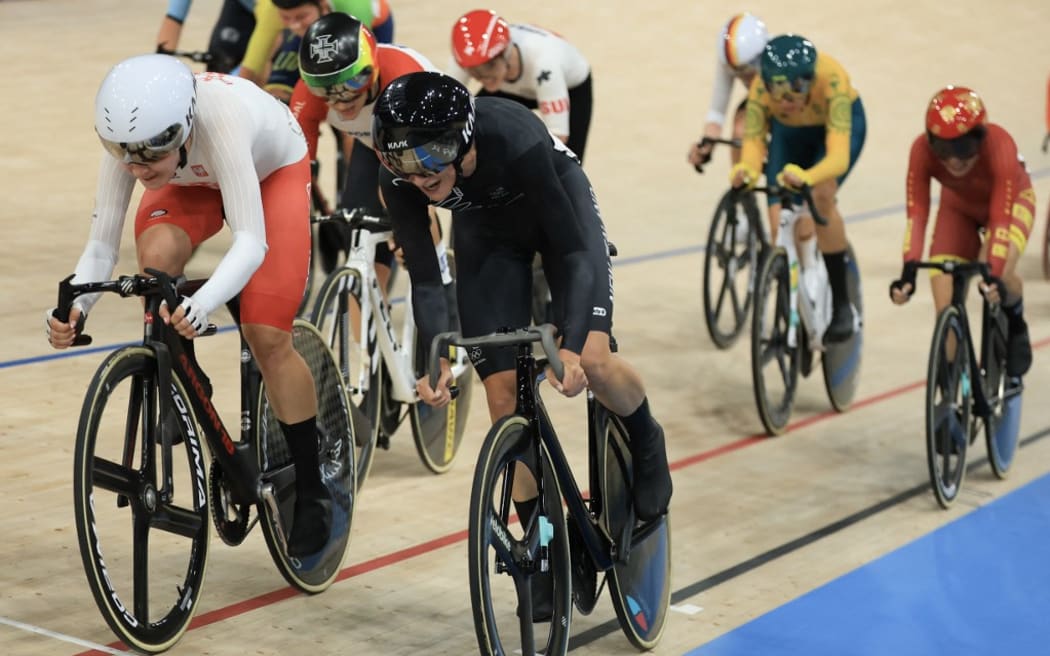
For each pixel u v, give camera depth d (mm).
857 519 8969
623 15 29812
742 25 13023
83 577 7391
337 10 10820
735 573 7961
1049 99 17297
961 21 32594
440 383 5844
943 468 9234
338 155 13445
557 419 10805
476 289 6438
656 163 21750
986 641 7184
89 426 6012
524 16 28906
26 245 14789
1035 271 16797
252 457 7066
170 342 6547
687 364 12594
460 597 7480
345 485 7738
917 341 13594
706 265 12820
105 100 5914
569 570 6148
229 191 6418
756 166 11242
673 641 7008
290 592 7469
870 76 28172
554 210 5934
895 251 17422
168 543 8008
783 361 10750
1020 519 9094
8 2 28203
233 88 6625
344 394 7832
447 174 5605
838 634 7195
